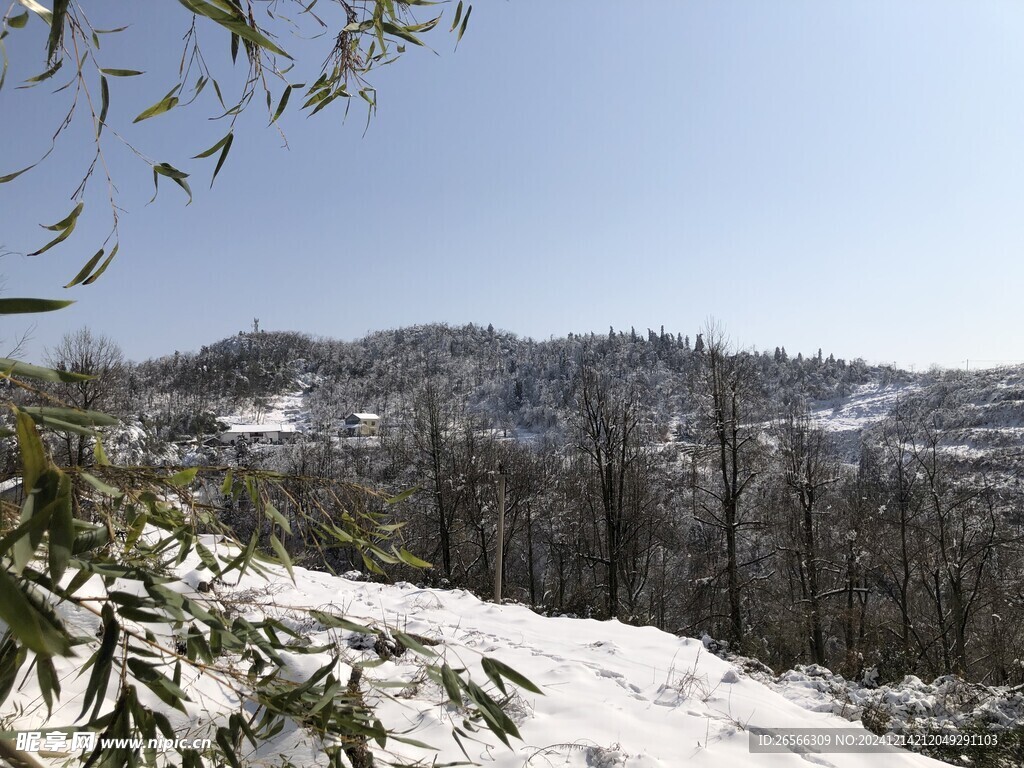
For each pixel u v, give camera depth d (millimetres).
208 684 3662
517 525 29406
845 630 21219
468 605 9711
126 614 1065
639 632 9016
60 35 856
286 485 1563
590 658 7344
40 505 756
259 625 1480
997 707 6922
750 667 8766
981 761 5961
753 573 23672
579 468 30703
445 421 27516
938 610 20406
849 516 22156
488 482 27172
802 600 21281
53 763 1261
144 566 1247
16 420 800
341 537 1607
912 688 7602
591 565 27578
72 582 1048
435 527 27094
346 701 1617
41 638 677
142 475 1255
